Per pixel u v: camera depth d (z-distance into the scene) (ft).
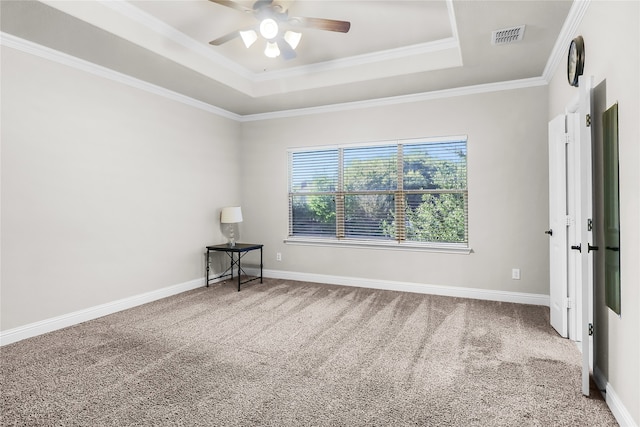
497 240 13.67
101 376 7.80
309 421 6.19
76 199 11.25
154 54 10.85
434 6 9.59
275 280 17.29
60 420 6.26
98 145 11.87
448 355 8.83
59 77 10.77
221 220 16.66
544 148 13.01
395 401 6.80
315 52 12.66
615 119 6.14
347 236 16.44
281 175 17.57
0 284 9.48
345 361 8.52
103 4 9.29
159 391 7.18
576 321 9.62
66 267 10.98
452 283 14.38
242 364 8.38
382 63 12.77
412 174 15.14
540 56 11.00
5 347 9.37
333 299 13.92
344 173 16.44
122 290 12.67
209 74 12.76
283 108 16.93
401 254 15.20
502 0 8.00
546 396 6.95
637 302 5.44
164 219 14.29
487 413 6.41
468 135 13.99
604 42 6.71
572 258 9.66
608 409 6.49
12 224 9.73
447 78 12.92
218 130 17.02
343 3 9.46
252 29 9.39
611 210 6.45
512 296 13.47
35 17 8.67
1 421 6.23
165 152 14.32
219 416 6.34
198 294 14.74
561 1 8.03
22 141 9.93
